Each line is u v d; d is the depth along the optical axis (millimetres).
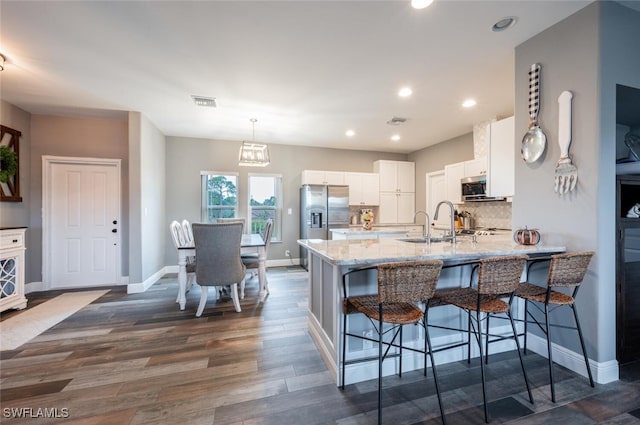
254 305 3465
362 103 3676
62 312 3207
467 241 2811
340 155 6359
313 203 5594
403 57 2578
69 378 1953
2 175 3398
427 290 1599
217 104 3705
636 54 1969
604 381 1892
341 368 1892
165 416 1600
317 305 2461
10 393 1790
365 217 5004
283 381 1938
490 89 3264
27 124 3963
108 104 3709
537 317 2318
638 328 2100
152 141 4516
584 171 1943
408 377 2002
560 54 2082
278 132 5082
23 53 2494
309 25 2121
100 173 4328
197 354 2285
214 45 2379
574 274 1787
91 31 2184
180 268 3350
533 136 2250
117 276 4398
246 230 5758
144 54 2512
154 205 4648
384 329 2074
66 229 4203
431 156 6004
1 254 3043
